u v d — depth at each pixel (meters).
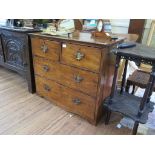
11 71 2.72
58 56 1.56
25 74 2.06
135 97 1.62
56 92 1.78
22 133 1.47
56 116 1.70
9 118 1.65
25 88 2.22
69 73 1.55
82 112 1.63
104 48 1.25
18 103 1.89
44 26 2.05
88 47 1.32
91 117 1.58
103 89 1.48
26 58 1.90
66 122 1.62
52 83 1.77
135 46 1.42
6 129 1.51
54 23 1.98
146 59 1.11
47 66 1.72
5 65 2.37
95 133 1.50
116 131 1.54
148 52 1.21
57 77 1.68
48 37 1.55
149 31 3.06
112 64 1.49
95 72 1.36
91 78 1.41
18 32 1.83
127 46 1.36
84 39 1.42
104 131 1.53
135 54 1.14
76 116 1.71
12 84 2.31
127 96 1.63
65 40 1.43
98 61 1.31
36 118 1.66
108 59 1.37
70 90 1.62
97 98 1.45
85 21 2.26
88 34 1.76
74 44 1.40
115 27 3.18
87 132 1.51
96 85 1.40
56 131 1.51
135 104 1.50
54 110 1.79
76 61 1.44
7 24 2.14
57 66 1.62
